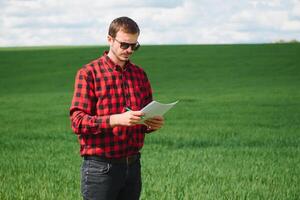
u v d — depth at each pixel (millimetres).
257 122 20828
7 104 30625
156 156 12578
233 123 20609
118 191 4820
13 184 9117
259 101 29453
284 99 30219
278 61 52375
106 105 4641
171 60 55688
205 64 52375
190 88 38500
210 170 10406
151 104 4383
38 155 13062
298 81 40750
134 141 4762
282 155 12820
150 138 16297
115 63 4730
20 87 42219
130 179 4836
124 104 4703
